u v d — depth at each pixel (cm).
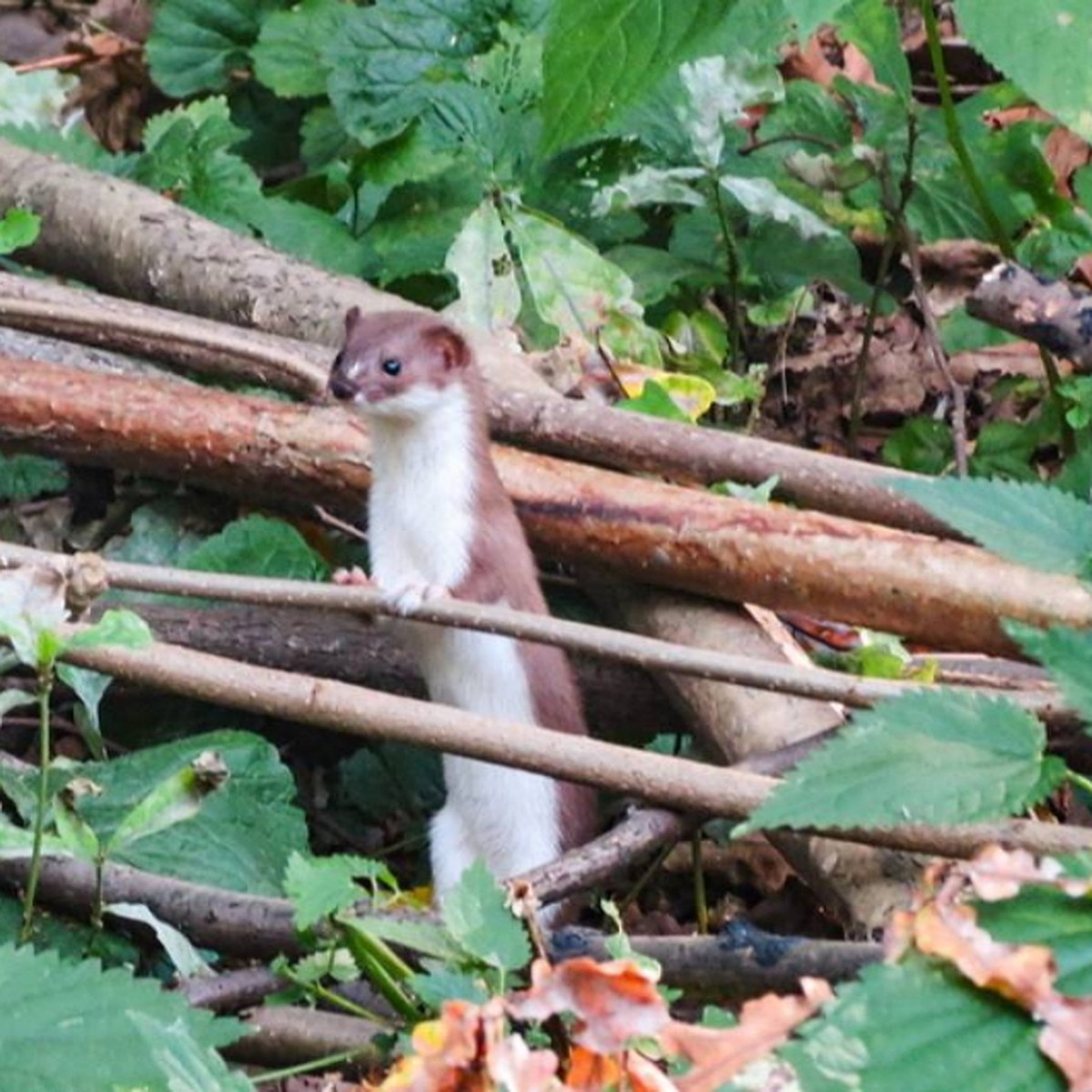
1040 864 611
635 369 1238
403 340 1008
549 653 1022
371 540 1036
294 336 1235
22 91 1516
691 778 882
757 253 1371
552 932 854
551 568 1143
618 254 1370
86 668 921
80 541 1202
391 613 938
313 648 1088
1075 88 834
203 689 910
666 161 1374
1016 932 584
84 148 1438
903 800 615
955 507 695
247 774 998
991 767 622
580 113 970
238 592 936
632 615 1074
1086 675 620
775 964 839
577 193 1376
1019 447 1282
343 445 1088
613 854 906
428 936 771
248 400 1116
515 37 1402
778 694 992
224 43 1571
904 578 1003
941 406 1362
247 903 909
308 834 1074
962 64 1591
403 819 1094
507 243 1323
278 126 1565
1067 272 1336
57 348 1220
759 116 1481
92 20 1677
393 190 1396
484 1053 593
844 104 1511
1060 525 691
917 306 1426
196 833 974
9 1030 714
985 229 1380
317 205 1456
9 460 1202
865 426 1368
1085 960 574
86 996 728
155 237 1286
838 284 1360
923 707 636
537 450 1128
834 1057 550
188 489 1207
